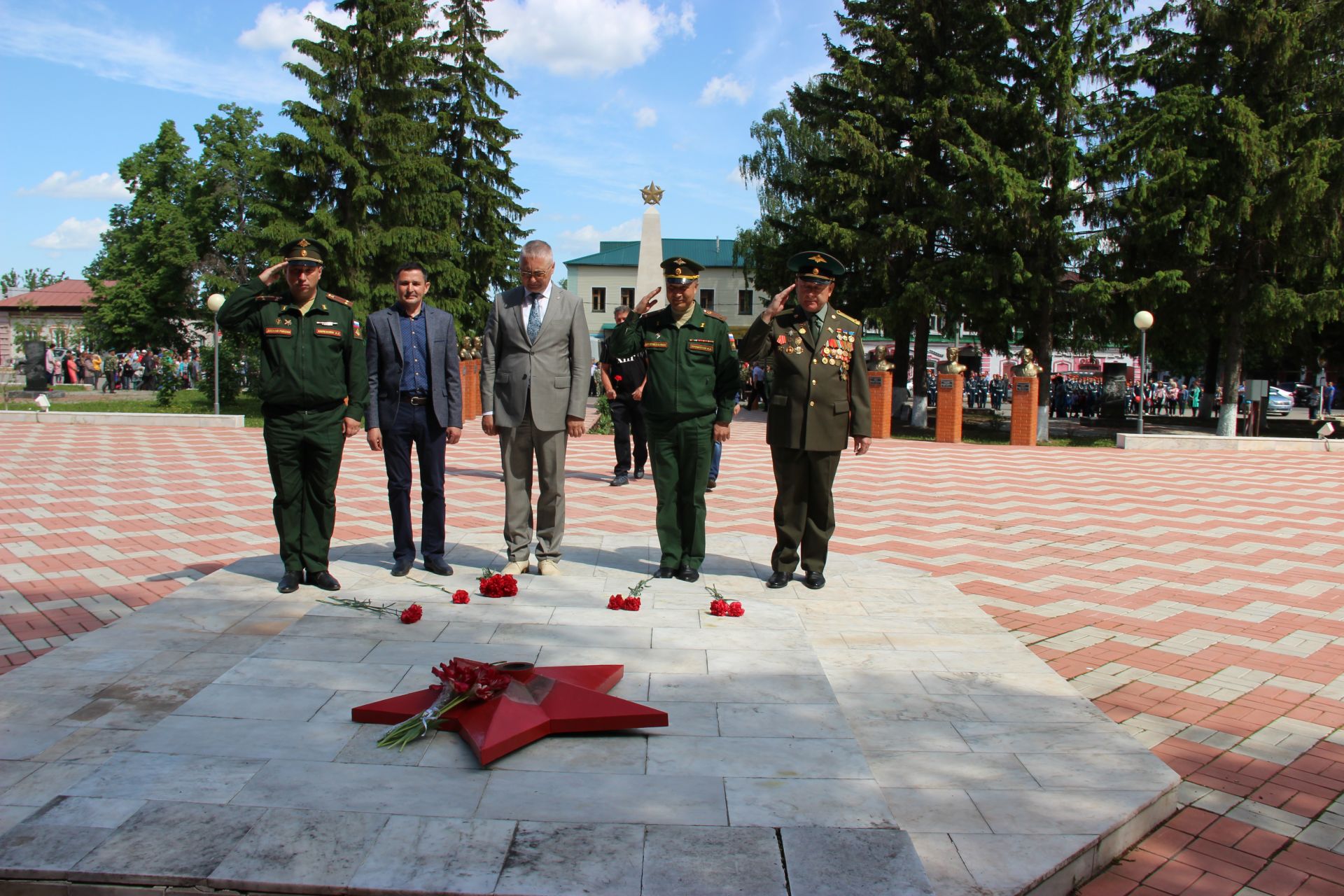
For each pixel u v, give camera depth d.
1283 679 4.92
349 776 2.97
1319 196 20.61
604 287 57.81
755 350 5.70
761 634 4.52
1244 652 5.37
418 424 5.63
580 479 12.02
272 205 27.02
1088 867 2.91
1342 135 22.44
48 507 9.31
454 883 2.39
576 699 3.43
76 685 3.90
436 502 5.75
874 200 24.73
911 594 5.82
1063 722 3.83
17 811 2.84
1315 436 25.41
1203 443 18.67
